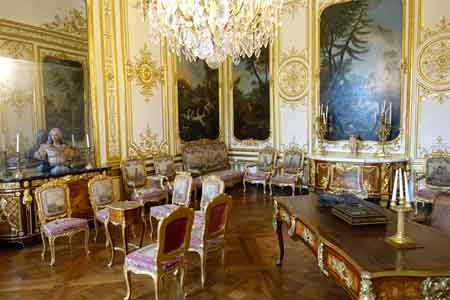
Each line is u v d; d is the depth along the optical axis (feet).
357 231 8.43
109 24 19.03
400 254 6.88
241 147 26.55
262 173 23.43
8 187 14.08
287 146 24.47
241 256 12.98
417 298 6.07
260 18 15.48
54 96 17.01
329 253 7.62
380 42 20.57
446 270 6.06
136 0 20.31
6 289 10.62
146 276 11.53
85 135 18.28
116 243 14.67
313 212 10.34
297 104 23.79
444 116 19.16
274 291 10.33
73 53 17.63
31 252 13.79
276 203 12.05
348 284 6.76
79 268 12.18
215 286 10.69
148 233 15.87
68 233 12.84
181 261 9.76
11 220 14.28
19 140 15.71
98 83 18.56
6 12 15.31
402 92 20.18
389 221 9.27
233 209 19.53
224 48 15.92
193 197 21.49
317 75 22.77
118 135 19.67
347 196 11.64
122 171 19.13
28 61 16.11
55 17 16.94
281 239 12.10
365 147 21.53
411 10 19.57
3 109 15.33
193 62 24.29
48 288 10.67
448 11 18.67
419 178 18.47
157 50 21.68
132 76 20.30
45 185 13.39
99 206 14.83
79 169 16.72
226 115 26.81
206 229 10.57
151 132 21.56
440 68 19.07
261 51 24.90
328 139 22.72
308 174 22.44
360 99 21.44
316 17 22.56
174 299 9.93
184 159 23.08
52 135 16.67
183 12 14.46
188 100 24.09
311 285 10.67
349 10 21.30
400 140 20.49
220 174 23.34
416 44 19.63
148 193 17.84
